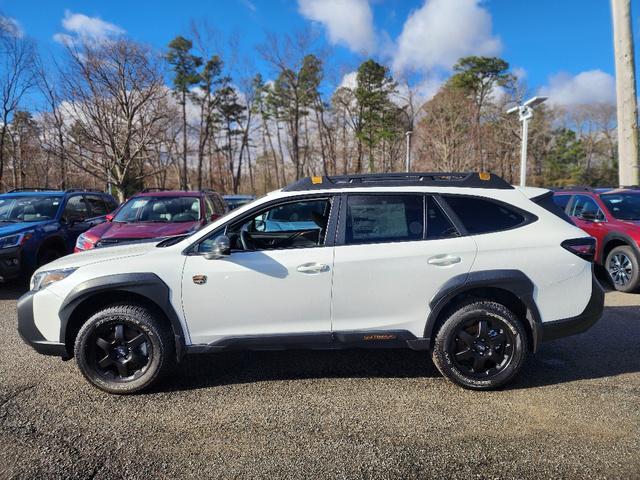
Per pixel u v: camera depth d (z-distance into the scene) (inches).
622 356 168.4
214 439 116.3
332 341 141.6
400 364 163.9
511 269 137.6
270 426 122.3
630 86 417.1
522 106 398.9
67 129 1088.8
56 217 322.0
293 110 1920.5
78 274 140.4
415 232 141.4
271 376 154.9
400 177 150.1
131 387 140.3
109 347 141.2
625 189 309.7
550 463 104.1
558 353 172.1
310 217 180.2
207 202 324.8
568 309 140.7
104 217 368.8
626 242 269.4
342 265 137.9
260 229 187.5
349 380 150.9
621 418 123.5
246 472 102.7
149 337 139.9
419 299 138.6
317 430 120.0
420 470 102.5
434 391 141.9
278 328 140.6
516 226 142.8
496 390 141.6
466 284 136.8
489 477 99.7
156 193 324.8
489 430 118.6
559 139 2064.5
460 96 1518.2
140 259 141.7
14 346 185.3
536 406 131.1
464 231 140.9
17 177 1565.0
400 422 123.5
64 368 162.4
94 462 106.7
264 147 2338.8
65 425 123.6
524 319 143.9
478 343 140.6
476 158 1534.2
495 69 1771.7
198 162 2101.4
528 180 1854.1
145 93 932.0
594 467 102.3
